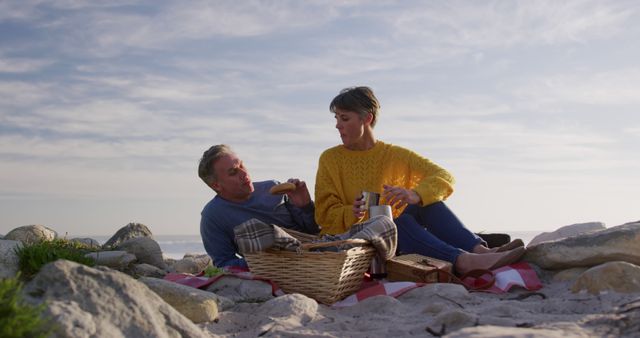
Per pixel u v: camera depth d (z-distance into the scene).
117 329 2.41
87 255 6.92
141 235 10.05
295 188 5.10
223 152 5.06
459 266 4.61
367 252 4.26
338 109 5.20
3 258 5.00
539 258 4.64
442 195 4.96
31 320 2.23
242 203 5.16
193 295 3.43
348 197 5.29
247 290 4.09
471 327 2.75
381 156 5.32
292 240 4.03
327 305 3.96
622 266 3.73
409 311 3.56
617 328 2.68
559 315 3.11
